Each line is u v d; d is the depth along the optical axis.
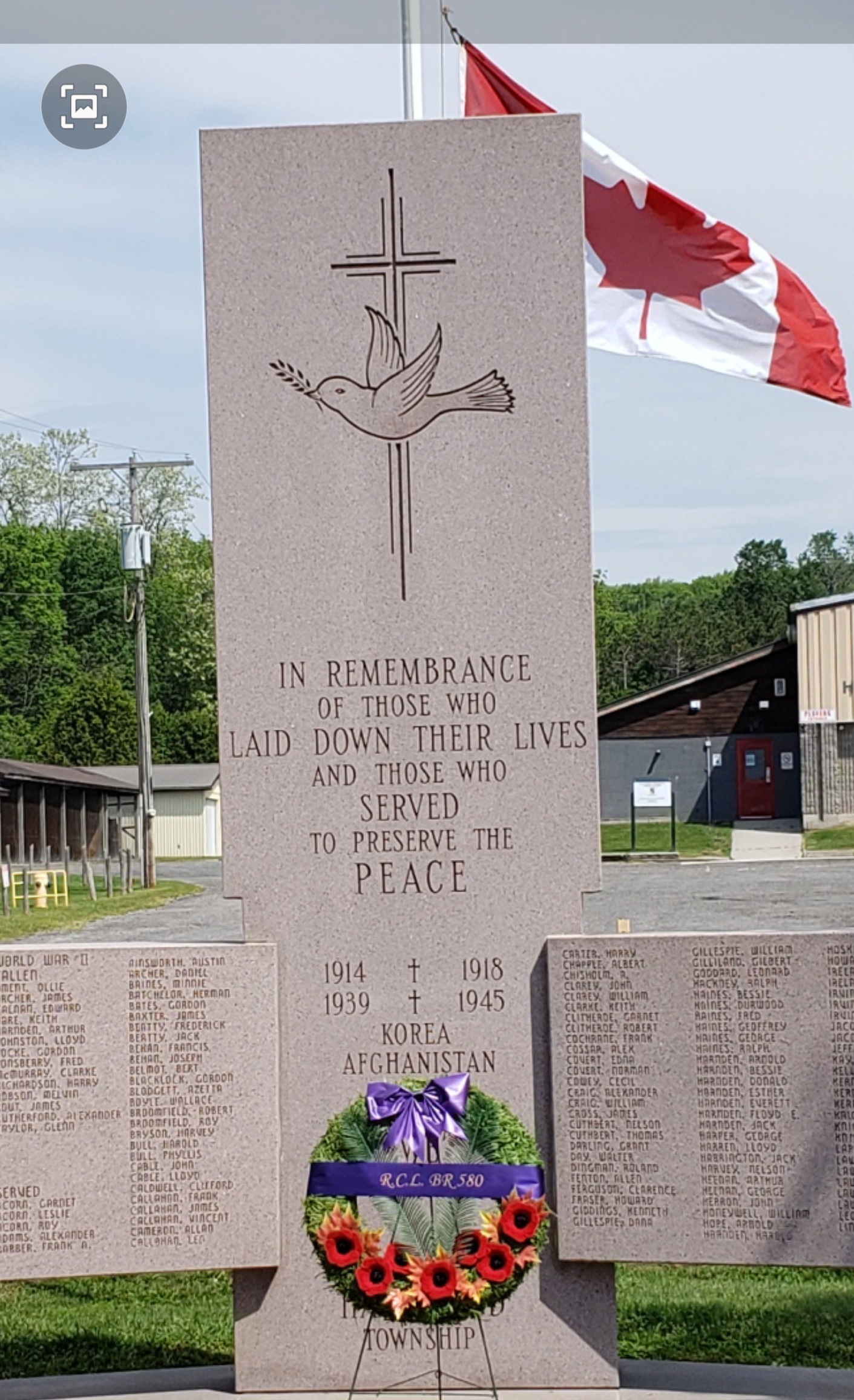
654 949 6.62
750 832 40.44
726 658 104.50
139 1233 6.64
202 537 90.88
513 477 6.86
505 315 6.87
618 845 38.28
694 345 9.73
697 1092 6.59
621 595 129.38
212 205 6.91
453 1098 6.67
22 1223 6.62
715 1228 6.57
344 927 6.84
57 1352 7.25
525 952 6.81
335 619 6.89
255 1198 6.66
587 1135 6.65
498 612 6.86
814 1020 6.52
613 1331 6.66
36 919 27.59
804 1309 7.58
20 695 84.44
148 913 28.92
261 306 6.90
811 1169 6.51
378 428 6.89
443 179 6.88
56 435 90.50
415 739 6.86
